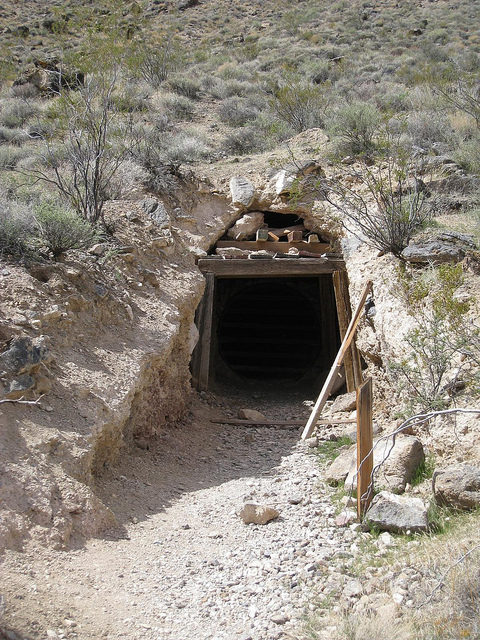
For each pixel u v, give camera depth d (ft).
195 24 138.62
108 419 23.49
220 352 54.75
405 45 108.68
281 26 129.49
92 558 17.99
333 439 30.40
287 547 19.51
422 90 61.11
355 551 18.92
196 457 28.94
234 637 14.90
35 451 20.16
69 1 139.64
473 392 22.74
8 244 27.99
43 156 43.98
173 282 35.19
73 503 19.33
